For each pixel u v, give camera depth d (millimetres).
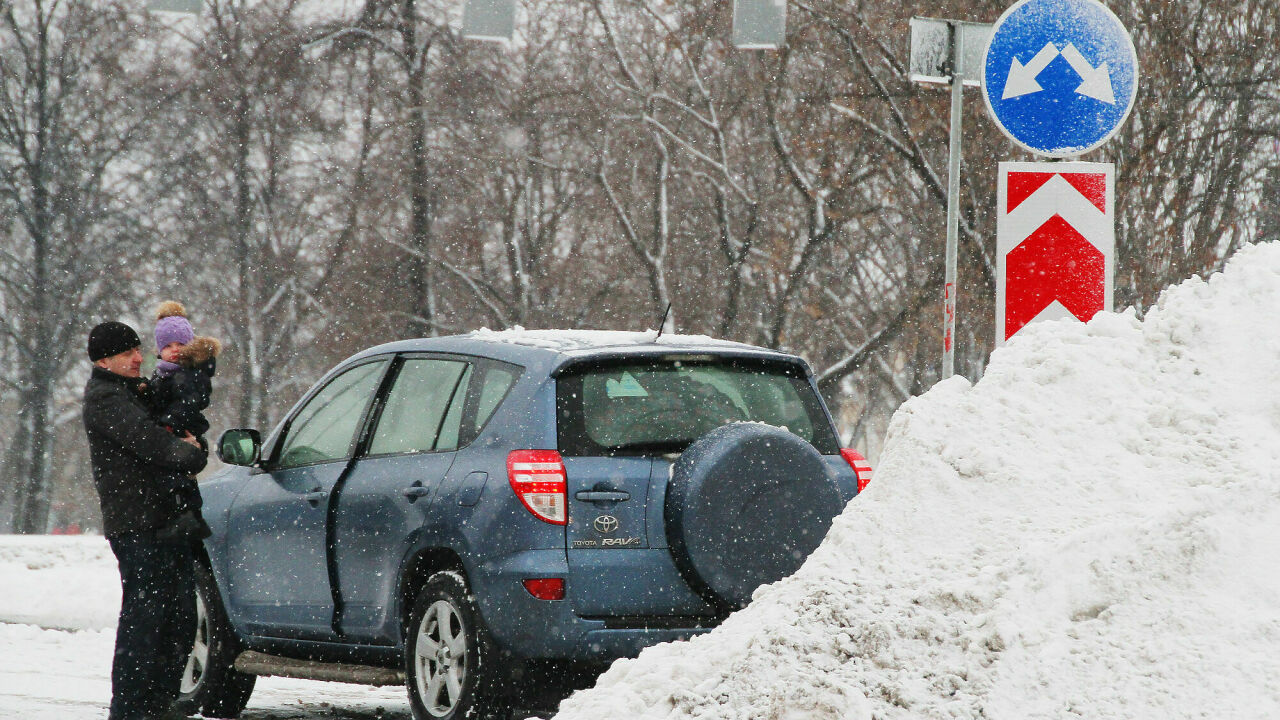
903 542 19891
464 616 26141
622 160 141125
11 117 177500
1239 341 21297
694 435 27016
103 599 53062
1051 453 20484
